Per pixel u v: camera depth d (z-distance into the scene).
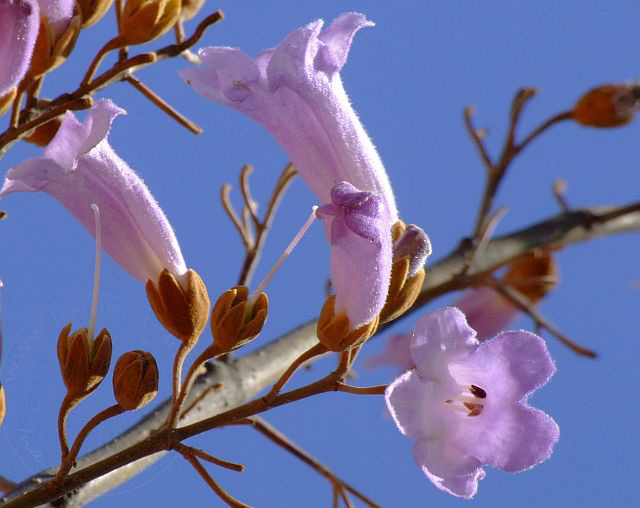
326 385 0.62
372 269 0.61
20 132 0.65
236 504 0.62
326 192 0.63
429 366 0.60
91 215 0.64
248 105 0.63
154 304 0.63
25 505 0.62
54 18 0.65
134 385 0.62
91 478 0.62
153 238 0.64
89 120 0.63
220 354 0.63
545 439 0.61
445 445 0.60
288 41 0.63
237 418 0.62
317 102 0.63
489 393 0.61
